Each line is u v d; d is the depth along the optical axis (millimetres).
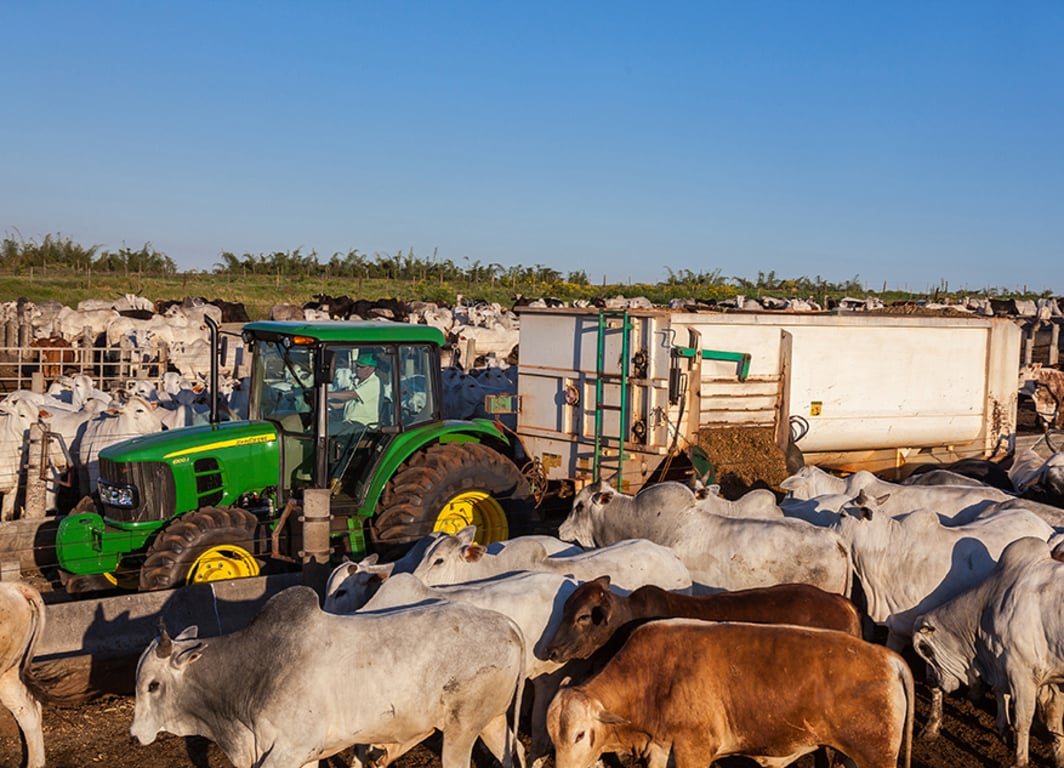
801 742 5754
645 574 7531
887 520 8086
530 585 6809
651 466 10883
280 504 9469
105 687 7871
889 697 5617
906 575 7930
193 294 51875
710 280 71562
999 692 7074
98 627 7973
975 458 13492
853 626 6703
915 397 12977
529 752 7098
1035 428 21141
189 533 8586
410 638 5832
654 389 10766
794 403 12094
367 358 9688
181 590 8188
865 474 9672
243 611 8312
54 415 13688
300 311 31766
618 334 11055
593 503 8906
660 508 8398
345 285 64062
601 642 6523
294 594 5836
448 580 7336
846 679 5641
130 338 25625
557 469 11719
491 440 10938
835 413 12398
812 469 10156
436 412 10234
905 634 7969
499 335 28516
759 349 11539
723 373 11250
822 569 7758
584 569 7371
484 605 6605
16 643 6547
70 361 23875
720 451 11227
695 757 5879
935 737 7473
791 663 5727
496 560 7465
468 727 5977
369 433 9711
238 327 28812
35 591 6703
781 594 6746
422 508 9391
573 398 11492
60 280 54719
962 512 9094
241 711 5770
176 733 6051
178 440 9172
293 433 9523
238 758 5887
